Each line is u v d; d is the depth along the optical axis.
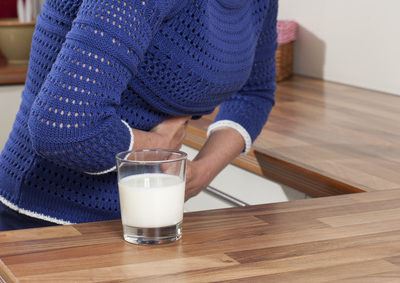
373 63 2.65
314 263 1.05
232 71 1.42
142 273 1.00
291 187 1.79
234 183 2.03
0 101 2.92
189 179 1.44
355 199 1.38
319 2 2.84
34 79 1.36
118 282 0.97
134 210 1.11
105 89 1.14
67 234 1.16
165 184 1.12
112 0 1.14
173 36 1.29
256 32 1.52
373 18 2.62
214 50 1.35
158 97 1.34
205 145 1.58
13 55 3.15
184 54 1.31
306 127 2.13
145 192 1.10
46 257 1.06
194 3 1.29
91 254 1.07
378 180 1.62
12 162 1.40
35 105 1.16
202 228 1.19
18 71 2.93
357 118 2.25
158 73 1.31
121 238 1.14
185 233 1.17
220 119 1.64
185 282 0.97
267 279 0.99
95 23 1.13
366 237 1.16
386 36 2.58
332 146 1.92
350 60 2.75
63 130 1.13
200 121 2.21
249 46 1.46
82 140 1.14
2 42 3.14
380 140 1.99
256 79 1.67
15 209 1.39
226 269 1.02
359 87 2.72
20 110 1.41
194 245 1.12
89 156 1.17
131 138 1.23
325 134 2.05
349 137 2.02
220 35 1.36
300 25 2.95
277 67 2.83
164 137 1.33
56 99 1.13
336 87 2.74
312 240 1.14
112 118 1.17
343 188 1.61
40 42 1.34
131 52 1.17
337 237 1.16
